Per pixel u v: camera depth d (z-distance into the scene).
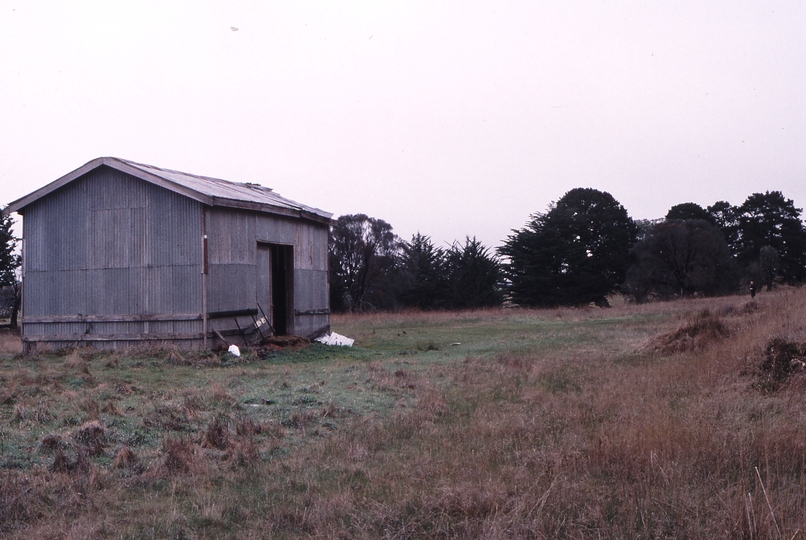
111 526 5.85
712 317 18.91
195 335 18.20
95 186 19.42
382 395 12.16
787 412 9.12
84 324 19.36
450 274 72.00
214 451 8.19
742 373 11.91
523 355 18.41
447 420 10.13
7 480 6.73
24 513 6.18
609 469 7.12
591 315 39.25
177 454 7.70
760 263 77.50
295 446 8.66
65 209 19.73
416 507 6.16
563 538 5.50
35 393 11.34
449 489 6.40
